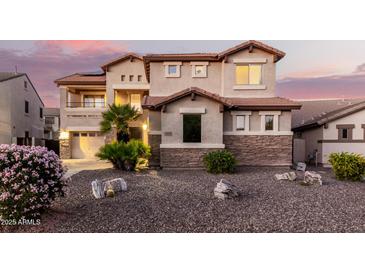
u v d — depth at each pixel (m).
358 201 7.80
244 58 16.02
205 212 6.71
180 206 7.18
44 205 6.14
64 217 6.33
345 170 11.21
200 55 16.27
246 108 14.58
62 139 20.89
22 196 5.66
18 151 5.85
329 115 18.36
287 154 14.79
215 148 14.06
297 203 7.56
